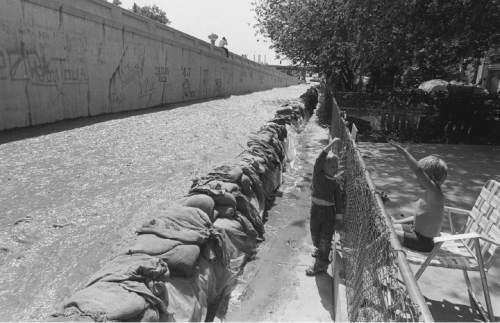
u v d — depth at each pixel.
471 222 4.23
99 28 12.62
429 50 14.63
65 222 5.18
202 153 9.45
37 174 6.73
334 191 4.58
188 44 20.89
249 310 4.03
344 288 3.95
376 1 11.41
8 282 3.92
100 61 12.78
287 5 18.50
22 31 9.37
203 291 3.55
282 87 58.88
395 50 13.57
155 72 17.06
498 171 8.91
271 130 9.24
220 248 3.99
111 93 13.63
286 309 4.06
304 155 11.29
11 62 9.10
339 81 21.95
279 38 19.06
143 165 7.96
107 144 9.12
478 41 13.97
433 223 3.63
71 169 7.16
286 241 5.64
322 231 4.64
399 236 3.78
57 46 10.66
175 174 7.59
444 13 11.85
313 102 23.86
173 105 18.39
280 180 8.05
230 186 5.27
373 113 14.52
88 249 4.59
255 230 5.39
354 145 4.59
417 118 14.02
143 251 3.37
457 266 3.64
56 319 2.43
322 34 17.06
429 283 4.27
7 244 4.52
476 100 13.45
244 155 6.83
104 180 6.85
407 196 7.06
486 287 3.59
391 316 2.07
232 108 19.94
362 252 3.12
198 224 3.91
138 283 2.86
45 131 9.62
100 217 5.43
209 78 25.11
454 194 7.23
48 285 3.94
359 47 14.77
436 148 11.63
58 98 10.86
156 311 2.78
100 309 2.50
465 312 3.79
